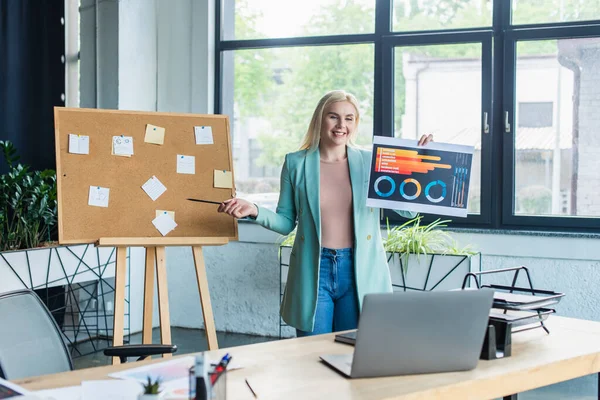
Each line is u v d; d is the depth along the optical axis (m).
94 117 3.19
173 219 3.19
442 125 4.71
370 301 1.79
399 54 4.78
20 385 1.81
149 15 5.38
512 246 4.46
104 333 5.15
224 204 2.88
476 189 4.63
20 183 4.33
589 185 4.41
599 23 4.32
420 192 2.81
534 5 4.48
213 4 5.34
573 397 3.70
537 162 4.51
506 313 2.27
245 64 5.28
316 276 2.82
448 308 1.86
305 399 1.71
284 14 5.13
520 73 4.52
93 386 1.78
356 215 2.84
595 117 4.37
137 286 5.26
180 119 3.36
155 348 2.26
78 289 5.09
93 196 3.09
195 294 5.39
